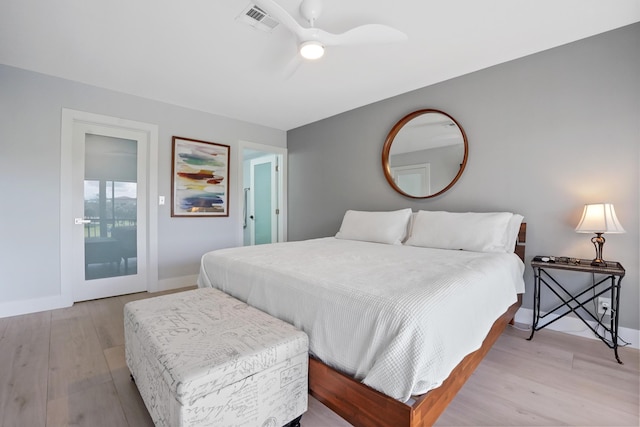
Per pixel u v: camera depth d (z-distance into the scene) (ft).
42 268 8.96
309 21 6.19
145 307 5.25
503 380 5.45
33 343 6.84
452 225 8.38
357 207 12.45
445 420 4.42
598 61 7.10
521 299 8.14
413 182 10.53
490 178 8.79
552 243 7.75
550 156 7.78
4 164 8.38
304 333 4.35
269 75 9.21
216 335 4.16
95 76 9.19
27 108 8.69
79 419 4.42
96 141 10.16
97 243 10.22
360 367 3.78
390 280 4.62
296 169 15.20
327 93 10.73
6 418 4.40
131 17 6.37
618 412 4.57
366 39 6.00
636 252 6.70
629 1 5.95
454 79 9.45
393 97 11.07
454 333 3.80
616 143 6.91
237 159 13.67
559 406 4.72
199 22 6.56
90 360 6.11
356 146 12.37
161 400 3.64
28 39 7.17
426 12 6.26
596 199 7.16
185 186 11.97
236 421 3.54
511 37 7.22
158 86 10.00
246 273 5.92
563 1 5.96
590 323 7.23
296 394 4.16
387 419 3.43
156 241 11.23
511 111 8.38
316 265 5.83
